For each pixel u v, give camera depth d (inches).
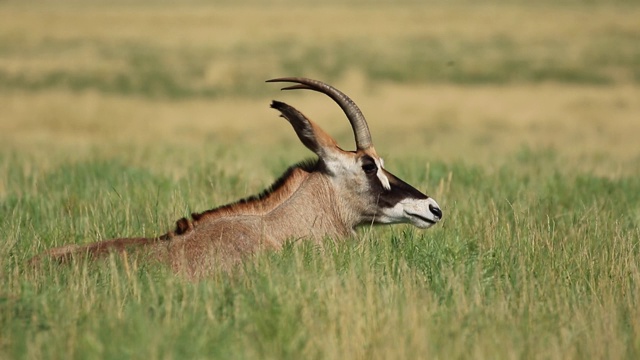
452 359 804.6
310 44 7357.3
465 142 3287.4
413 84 5231.3
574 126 3757.4
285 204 1130.7
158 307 890.7
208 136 3484.3
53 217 1385.3
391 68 5851.4
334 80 5413.4
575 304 954.1
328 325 856.3
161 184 1657.2
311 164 1173.1
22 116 3801.7
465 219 1337.4
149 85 5118.1
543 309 929.5
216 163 2000.5
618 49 6747.1
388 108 4242.1
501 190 1673.2
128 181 1729.8
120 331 816.3
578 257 1108.5
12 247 1108.5
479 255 1104.8
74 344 799.7
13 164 2097.7
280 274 951.6
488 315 901.8
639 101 4456.2
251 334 842.2
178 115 4045.3
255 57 6451.8
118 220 1310.3
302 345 815.7
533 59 6151.6
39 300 891.4
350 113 1167.0
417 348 807.1
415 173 1852.9
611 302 928.9
